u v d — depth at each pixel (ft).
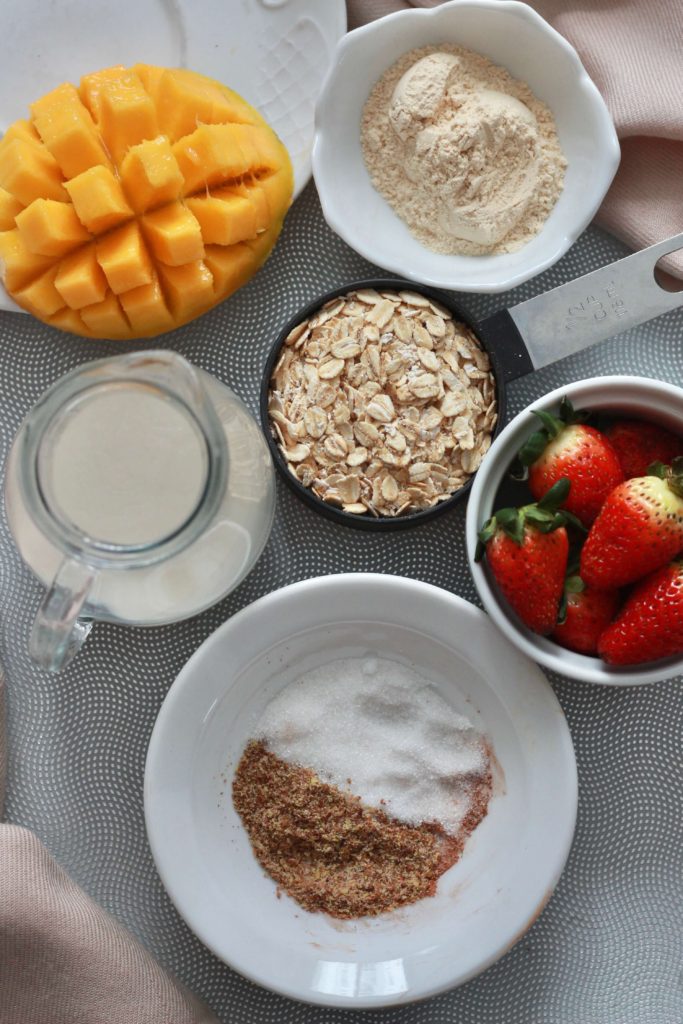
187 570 2.59
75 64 3.20
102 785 3.20
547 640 2.87
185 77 3.03
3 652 3.20
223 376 3.26
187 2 3.16
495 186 3.08
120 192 2.90
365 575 2.93
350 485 3.04
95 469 2.51
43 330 3.23
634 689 3.24
